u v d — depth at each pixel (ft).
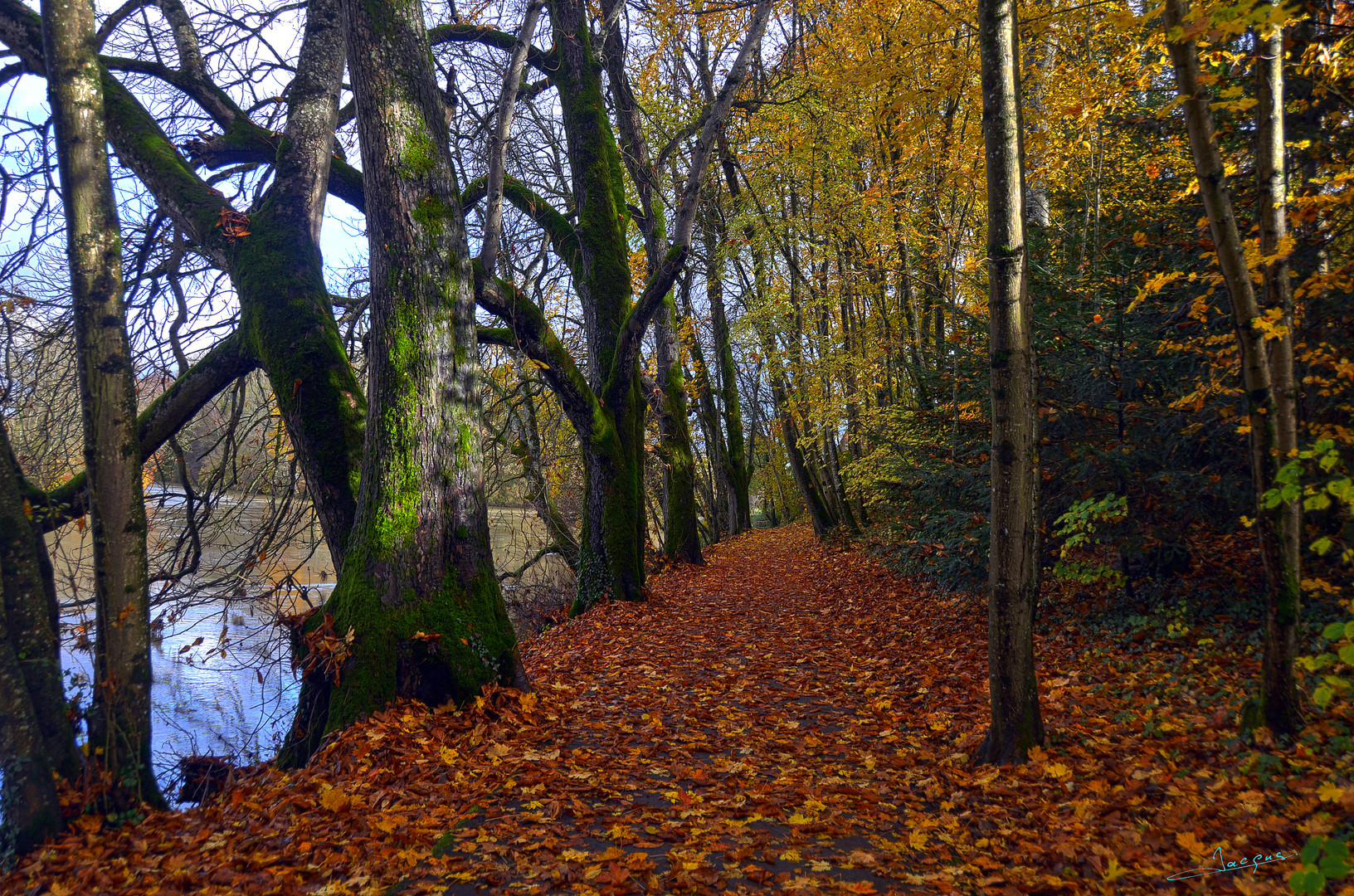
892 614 33.63
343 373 23.81
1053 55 32.14
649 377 57.77
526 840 12.44
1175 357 23.11
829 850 12.30
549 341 34.68
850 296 56.75
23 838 13.33
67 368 28.91
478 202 40.24
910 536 33.81
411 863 11.74
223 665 38.22
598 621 35.47
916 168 40.55
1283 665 13.80
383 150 20.35
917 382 33.22
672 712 21.33
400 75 20.51
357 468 23.02
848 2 42.47
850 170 53.06
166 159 25.64
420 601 19.81
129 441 15.80
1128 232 26.09
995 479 15.52
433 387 20.53
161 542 31.19
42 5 15.14
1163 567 25.23
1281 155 14.01
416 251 20.48
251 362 25.22
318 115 25.61
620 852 11.82
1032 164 32.32
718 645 30.91
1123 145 30.94
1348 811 10.59
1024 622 15.39
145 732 15.61
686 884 10.82
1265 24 12.75
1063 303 26.04
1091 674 21.11
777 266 67.36
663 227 47.16
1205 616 22.72
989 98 14.75
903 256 46.32
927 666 24.45
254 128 28.37
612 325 41.50
